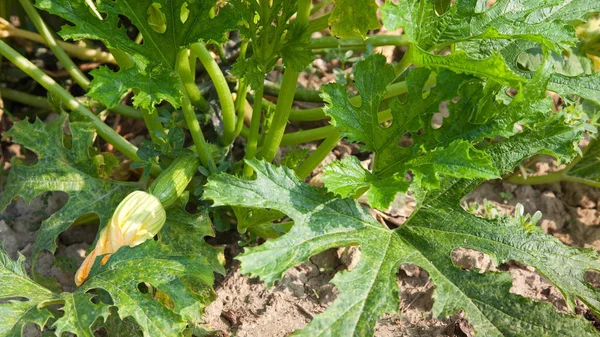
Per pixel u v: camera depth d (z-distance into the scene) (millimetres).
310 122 1222
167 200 975
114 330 959
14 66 1250
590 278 1093
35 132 1038
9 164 1180
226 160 1097
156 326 872
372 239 902
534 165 1193
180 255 913
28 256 1079
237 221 1029
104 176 1072
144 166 1018
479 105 895
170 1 911
